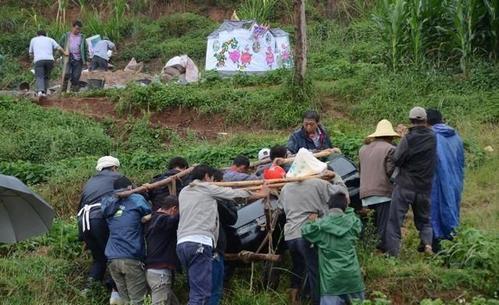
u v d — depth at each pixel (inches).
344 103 704.4
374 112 672.4
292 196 374.6
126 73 847.7
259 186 378.6
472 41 740.7
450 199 414.3
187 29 1082.1
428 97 686.5
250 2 1032.2
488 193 505.7
